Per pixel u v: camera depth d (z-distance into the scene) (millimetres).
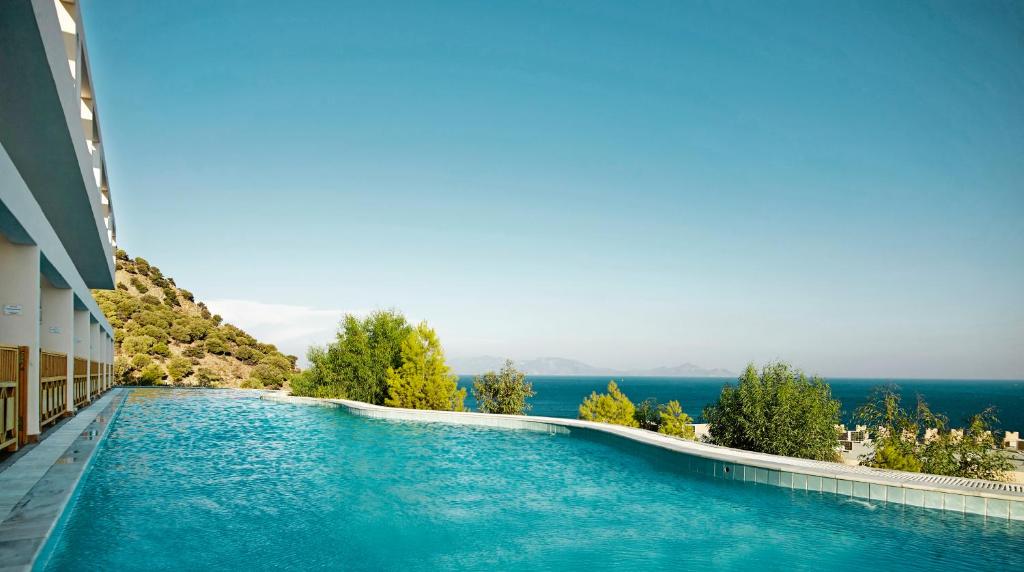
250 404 26969
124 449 13742
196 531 7664
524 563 6949
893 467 13469
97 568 6273
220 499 9297
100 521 7902
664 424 20391
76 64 13586
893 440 14453
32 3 8344
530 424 18250
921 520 8602
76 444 11148
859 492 9547
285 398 28578
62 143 12680
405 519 8602
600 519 8781
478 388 24016
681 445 12867
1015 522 8359
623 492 10383
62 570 6188
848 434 19750
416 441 16000
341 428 18547
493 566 6832
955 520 8547
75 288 16500
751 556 7293
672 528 8352
